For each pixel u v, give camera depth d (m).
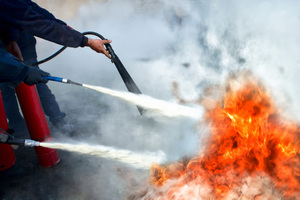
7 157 3.06
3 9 2.59
